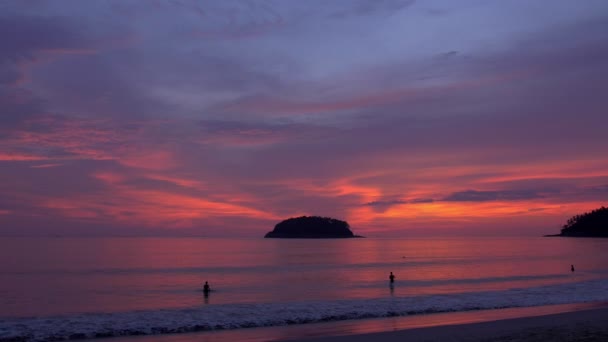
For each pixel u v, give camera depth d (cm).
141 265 7606
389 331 1856
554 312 2442
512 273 5853
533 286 4034
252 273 6166
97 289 4316
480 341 1634
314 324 2138
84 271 6438
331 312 2488
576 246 16400
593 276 5266
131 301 3409
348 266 7400
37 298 3659
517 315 2341
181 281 5091
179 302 3294
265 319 2275
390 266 7344
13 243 19575
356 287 4322
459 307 2639
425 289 4003
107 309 2920
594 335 1716
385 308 2620
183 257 10088
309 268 6988
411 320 2214
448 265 7475
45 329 2059
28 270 6594
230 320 2253
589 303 2802
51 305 3209
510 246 16962
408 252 12550
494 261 8456
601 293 3297
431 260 8881
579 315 2145
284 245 19375
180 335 1909
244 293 3881
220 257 10150
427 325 2053
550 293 3325
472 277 5306
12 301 3472
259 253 12081
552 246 16600
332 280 5128
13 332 1997
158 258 9644
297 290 4094
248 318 2311
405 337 1708
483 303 2797
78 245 17700
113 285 4681
